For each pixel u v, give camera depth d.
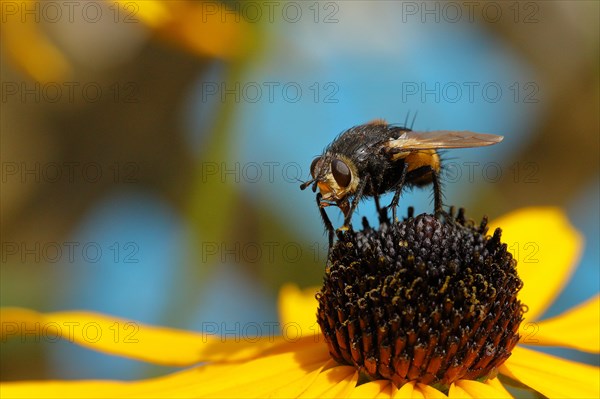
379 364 0.18
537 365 0.19
